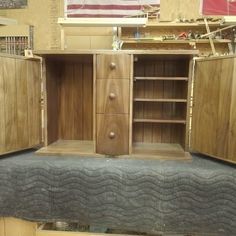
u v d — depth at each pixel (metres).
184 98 1.65
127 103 1.50
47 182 1.38
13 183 1.41
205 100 1.47
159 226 1.34
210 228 1.32
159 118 1.71
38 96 1.68
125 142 1.54
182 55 1.47
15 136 1.53
